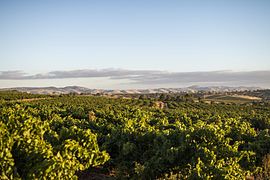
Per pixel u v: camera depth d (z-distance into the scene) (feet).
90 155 36.91
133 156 42.70
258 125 104.32
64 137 42.91
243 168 38.78
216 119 95.20
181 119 91.25
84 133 41.57
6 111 59.72
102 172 41.91
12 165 26.45
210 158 35.68
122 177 37.96
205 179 29.68
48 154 29.04
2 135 28.58
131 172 38.19
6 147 27.89
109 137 47.39
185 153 40.06
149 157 42.19
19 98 209.46
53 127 57.93
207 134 42.88
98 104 165.58
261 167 39.42
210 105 214.90
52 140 40.68
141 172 35.40
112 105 153.38
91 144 40.11
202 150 37.68
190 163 37.42
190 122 86.48
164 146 40.55
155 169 36.68
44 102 165.68
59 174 28.45
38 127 35.19
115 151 47.14
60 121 61.67
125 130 47.42
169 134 46.03
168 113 117.08
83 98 222.28
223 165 34.30
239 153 39.42
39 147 29.91
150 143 46.34
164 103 238.07
